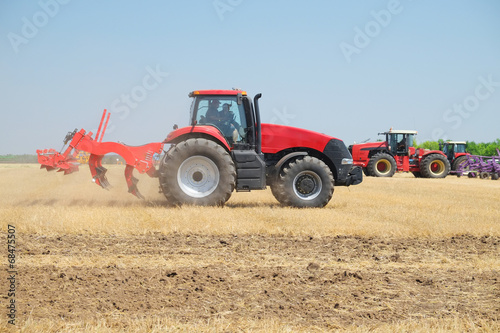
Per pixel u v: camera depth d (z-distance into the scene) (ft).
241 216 48.26
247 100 57.11
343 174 60.34
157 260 31.91
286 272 29.35
